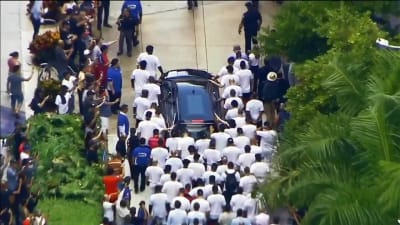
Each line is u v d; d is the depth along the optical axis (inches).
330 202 2640.3
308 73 3415.4
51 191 3523.6
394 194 2578.7
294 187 2709.2
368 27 3462.1
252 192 2906.0
